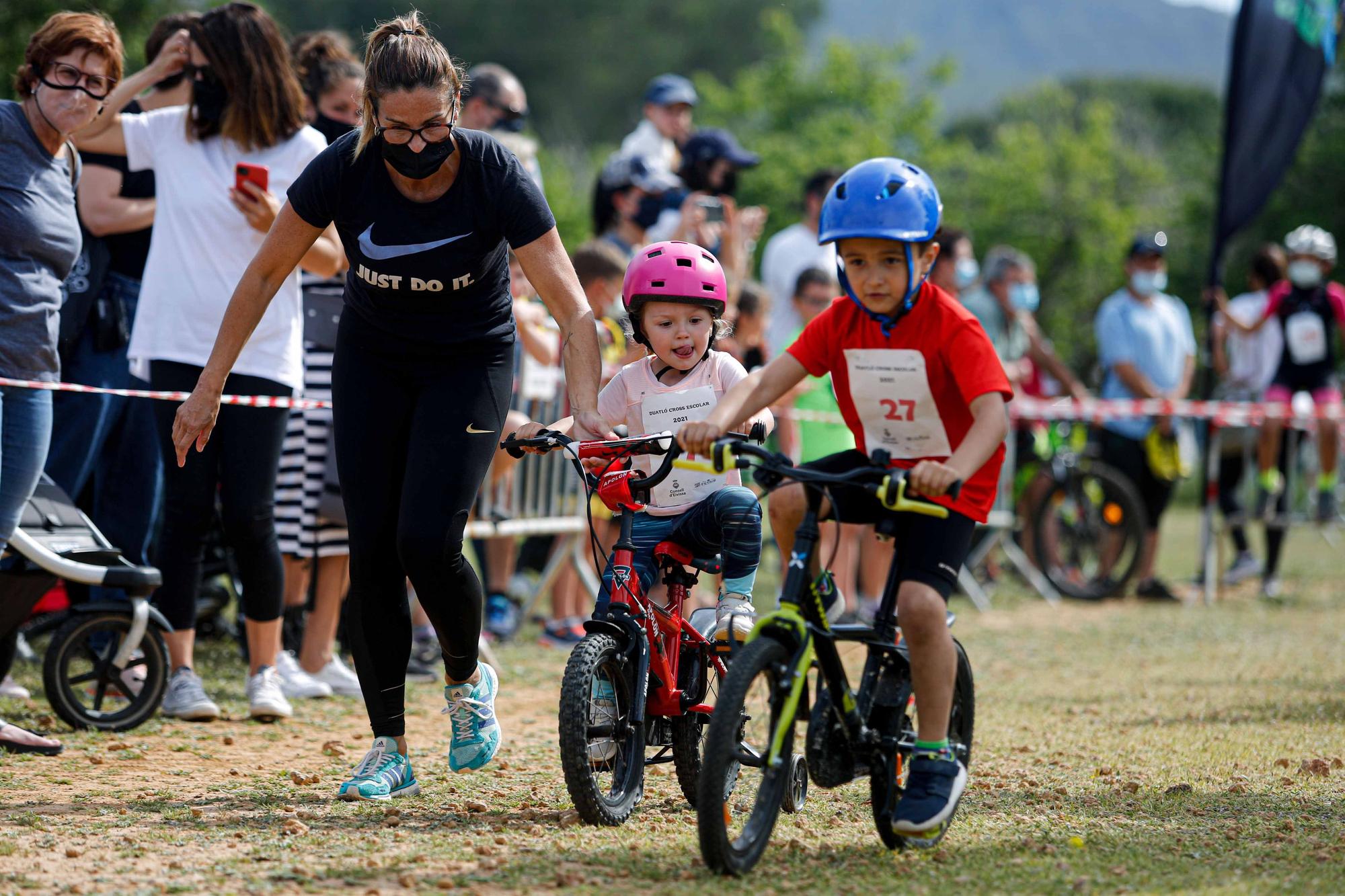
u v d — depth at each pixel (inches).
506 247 515.2
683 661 512.1
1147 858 448.5
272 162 671.8
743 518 503.8
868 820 504.1
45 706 689.0
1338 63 3472.0
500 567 971.9
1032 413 1279.5
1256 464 1343.5
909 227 432.8
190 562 679.7
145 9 2217.0
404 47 466.0
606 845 457.1
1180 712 737.6
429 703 744.3
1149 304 1353.3
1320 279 1387.8
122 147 666.2
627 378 543.2
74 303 742.5
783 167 3826.3
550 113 6555.1
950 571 439.8
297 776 551.8
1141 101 6899.6
